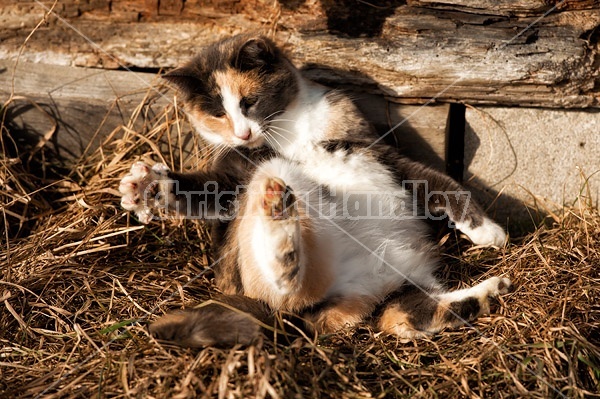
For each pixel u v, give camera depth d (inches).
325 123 132.2
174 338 99.3
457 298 112.6
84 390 98.2
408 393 99.0
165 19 146.6
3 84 149.3
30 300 121.8
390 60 135.8
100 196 145.7
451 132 147.9
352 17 138.6
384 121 141.8
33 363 108.6
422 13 135.5
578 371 101.9
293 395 92.5
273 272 102.7
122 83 148.6
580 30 131.0
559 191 141.3
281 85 132.3
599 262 120.3
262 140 132.3
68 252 134.2
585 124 137.6
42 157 152.0
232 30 145.3
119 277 127.2
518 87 133.6
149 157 148.1
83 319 118.2
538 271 120.0
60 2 146.8
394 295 117.2
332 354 101.4
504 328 109.6
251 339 99.1
